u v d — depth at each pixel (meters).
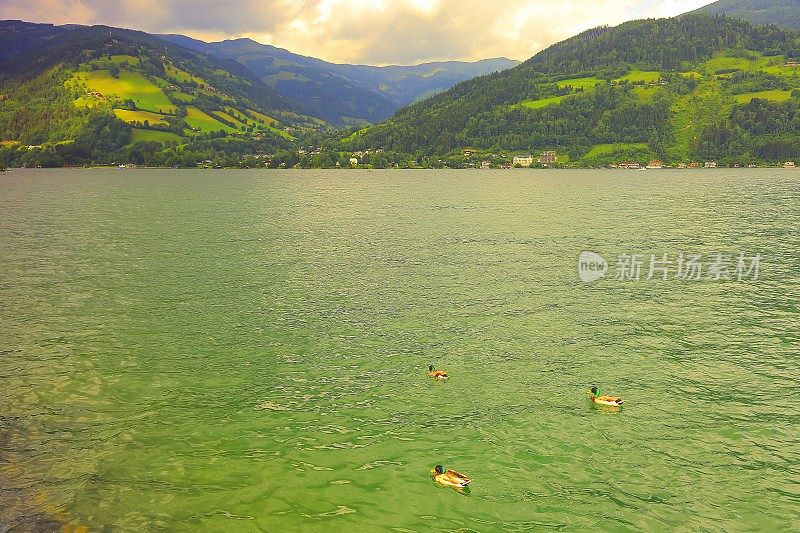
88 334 35.31
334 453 22.67
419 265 54.69
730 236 70.50
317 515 19.14
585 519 19.00
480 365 31.00
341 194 141.75
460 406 26.48
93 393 27.55
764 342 34.44
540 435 23.97
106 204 113.38
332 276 50.22
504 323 37.72
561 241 67.38
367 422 25.06
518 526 18.67
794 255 58.81
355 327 36.91
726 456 22.56
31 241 67.75
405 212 99.56
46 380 28.84
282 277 49.81
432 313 39.72
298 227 80.50
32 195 134.12
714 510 19.47
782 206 104.50
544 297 43.75
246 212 99.88
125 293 44.44
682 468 21.77
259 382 28.89
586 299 43.28
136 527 18.45
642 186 160.00
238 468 21.66
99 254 59.69
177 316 38.91
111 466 21.72
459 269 52.91
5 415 25.38
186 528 18.47
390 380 29.17
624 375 29.80
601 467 21.78
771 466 21.95
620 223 83.12
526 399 27.17
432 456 22.50
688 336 35.47
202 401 26.89
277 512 19.28
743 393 27.83
